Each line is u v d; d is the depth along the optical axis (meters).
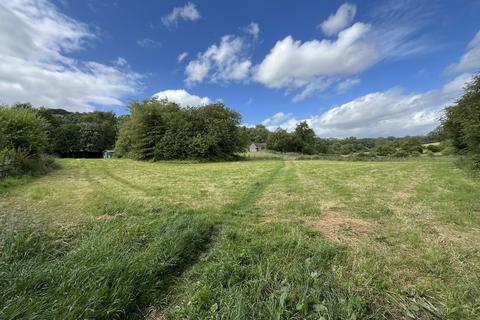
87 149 54.06
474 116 10.73
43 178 11.05
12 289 2.29
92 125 55.84
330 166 18.91
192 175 13.34
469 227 4.49
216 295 2.55
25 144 13.23
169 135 27.25
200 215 5.12
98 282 2.47
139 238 3.73
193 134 28.92
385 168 15.83
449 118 14.02
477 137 10.94
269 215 5.50
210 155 29.34
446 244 3.77
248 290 2.60
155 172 14.95
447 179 9.77
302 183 10.04
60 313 2.08
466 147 13.62
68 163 19.70
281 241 3.83
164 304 2.56
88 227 4.19
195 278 3.00
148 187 9.21
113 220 4.58
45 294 2.29
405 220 4.94
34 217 4.58
